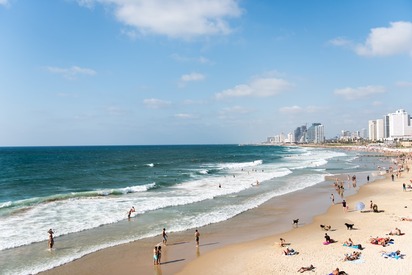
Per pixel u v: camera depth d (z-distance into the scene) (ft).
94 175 214.48
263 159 398.62
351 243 73.15
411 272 57.00
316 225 93.35
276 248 73.51
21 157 436.76
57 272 61.62
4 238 79.46
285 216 104.47
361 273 57.36
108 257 69.15
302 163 317.22
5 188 160.45
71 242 77.82
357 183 177.99
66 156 466.29
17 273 60.75
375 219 96.43
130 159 391.45
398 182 176.76
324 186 165.99
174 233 86.22
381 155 463.01
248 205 119.96
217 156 480.23
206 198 131.85
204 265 65.10
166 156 472.03
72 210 108.78
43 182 181.37
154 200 126.62
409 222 91.15
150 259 68.44
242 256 69.21
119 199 128.26
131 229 88.63
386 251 67.72
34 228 87.81
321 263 63.16
